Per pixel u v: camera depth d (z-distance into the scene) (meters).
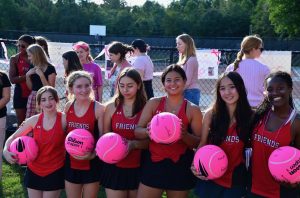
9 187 5.57
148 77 6.78
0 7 53.03
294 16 46.62
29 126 4.22
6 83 5.22
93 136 4.05
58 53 7.89
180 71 3.73
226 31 56.00
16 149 4.00
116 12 61.31
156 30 56.72
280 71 3.34
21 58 6.40
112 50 6.17
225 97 3.48
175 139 3.50
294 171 3.08
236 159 3.49
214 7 62.75
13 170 6.24
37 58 5.71
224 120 3.50
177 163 3.68
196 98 6.03
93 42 31.78
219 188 3.50
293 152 3.12
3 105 5.21
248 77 5.11
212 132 3.56
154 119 3.53
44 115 4.19
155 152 3.71
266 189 3.34
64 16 55.47
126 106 3.97
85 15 56.50
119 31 56.38
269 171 3.30
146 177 3.74
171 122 3.47
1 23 52.47
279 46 33.47
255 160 3.37
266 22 53.81
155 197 3.76
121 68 6.24
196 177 3.81
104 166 4.02
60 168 4.16
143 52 6.84
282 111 3.29
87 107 4.09
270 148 3.29
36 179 4.15
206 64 7.79
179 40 5.95
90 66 6.36
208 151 3.40
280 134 3.25
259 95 5.12
